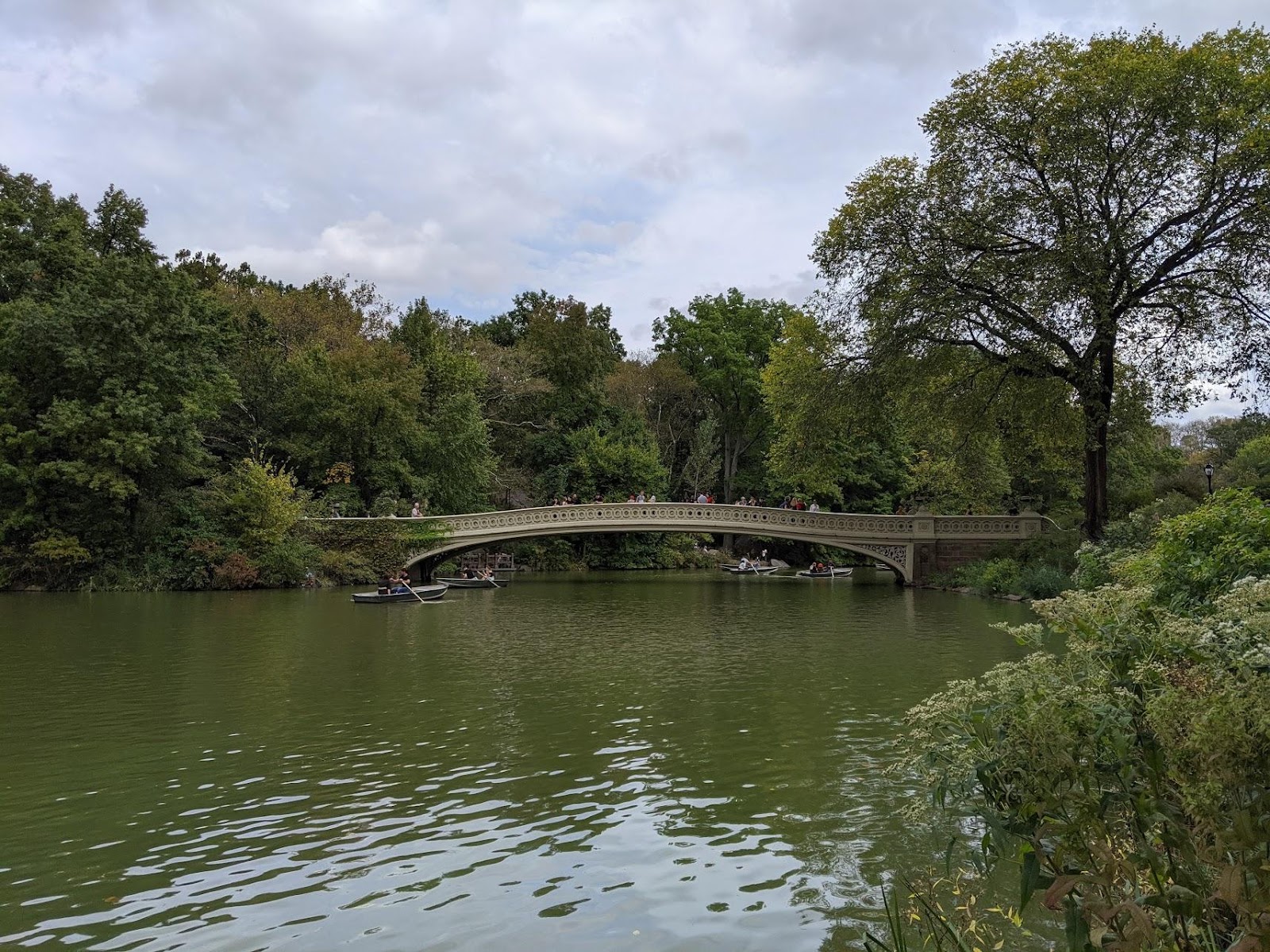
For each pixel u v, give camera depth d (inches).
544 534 1473.9
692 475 2235.5
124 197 1556.3
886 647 665.0
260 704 467.5
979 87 988.6
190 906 229.5
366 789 325.7
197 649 669.9
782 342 1679.4
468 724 422.6
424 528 1437.0
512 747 381.1
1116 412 1077.8
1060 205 945.5
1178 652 142.5
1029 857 139.9
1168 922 133.1
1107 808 140.5
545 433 2201.0
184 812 302.0
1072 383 1012.5
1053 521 1359.5
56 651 658.2
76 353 1184.8
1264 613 139.5
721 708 452.4
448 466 1782.7
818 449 1280.8
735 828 281.1
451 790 323.3
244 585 1268.5
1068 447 1197.1
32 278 1331.2
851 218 1079.0
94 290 1274.6
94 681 535.5
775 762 353.7
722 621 868.0
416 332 1959.9
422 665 595.5
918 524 1392.7
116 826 289.1
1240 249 877.2
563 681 534.3
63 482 1242.0
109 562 1261.1
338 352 1678.2
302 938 211.5
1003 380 1083.3
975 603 1048.2
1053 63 970.7
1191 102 872.3
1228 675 126.0
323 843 272.7
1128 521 920.9
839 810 296.4
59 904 231.8
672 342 2501.2
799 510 1469.0
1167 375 996.6
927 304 996.6
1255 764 114.5
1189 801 121.2
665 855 259.8
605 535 2138.3
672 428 2440.9
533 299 2728.8
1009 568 1150.3
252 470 1327.5
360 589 1285.7
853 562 2300.7
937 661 596.1
